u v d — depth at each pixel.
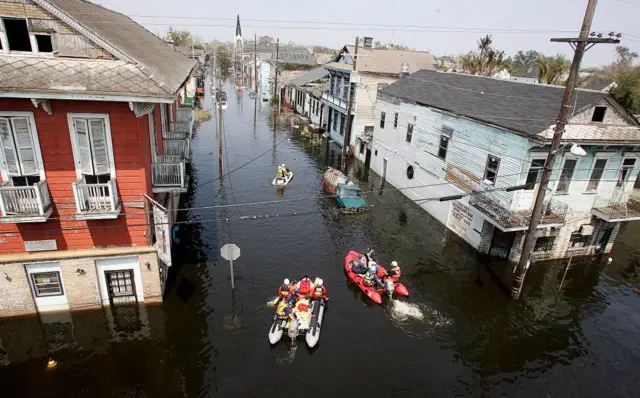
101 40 11.12
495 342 14.27
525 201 17.17
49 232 12.31
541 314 15.88
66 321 13.70
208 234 20.39
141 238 13.25
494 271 18.50
